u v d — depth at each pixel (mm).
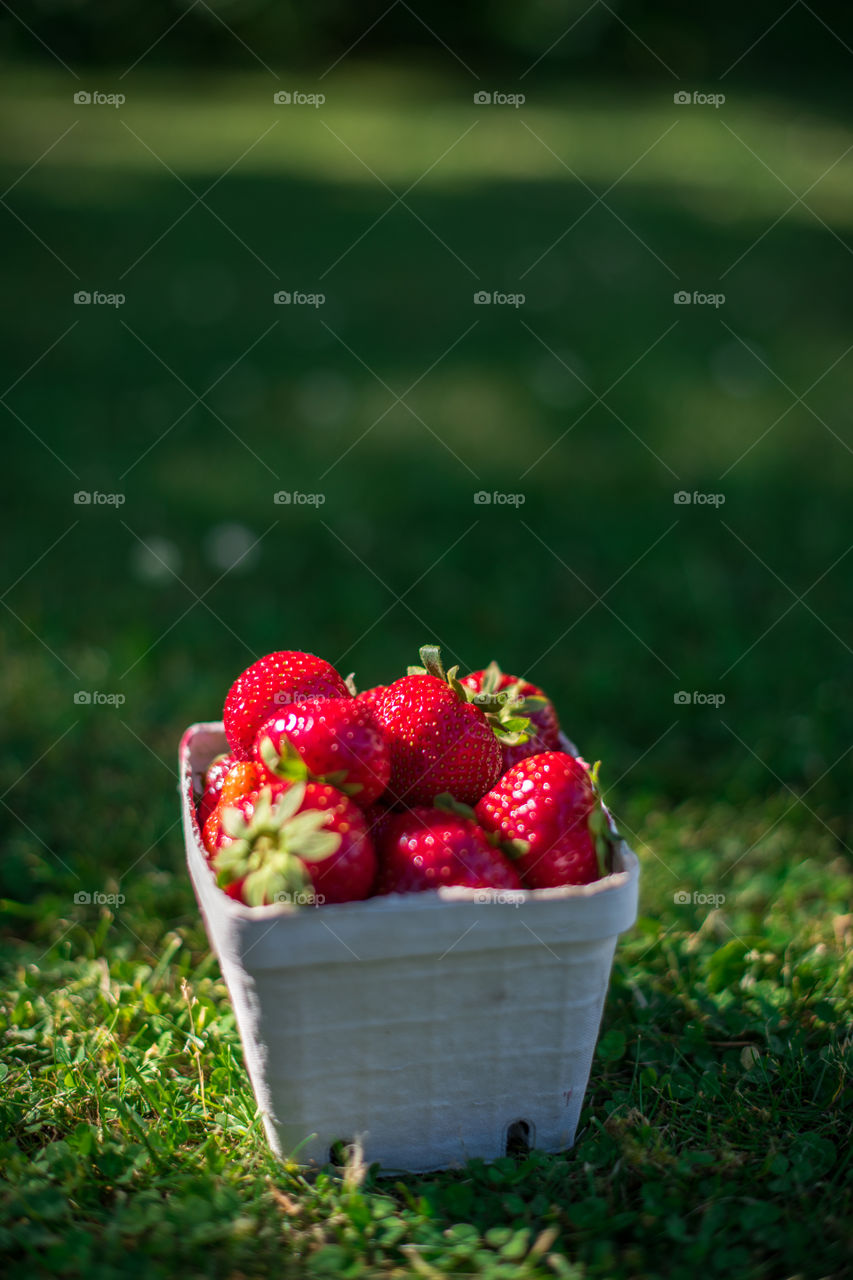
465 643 2561
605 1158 1316
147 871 1905
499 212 6281
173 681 2406
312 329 4488
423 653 1395
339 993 1212
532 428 3725
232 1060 1453
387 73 10273
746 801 2102
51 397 3764
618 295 4996
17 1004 1568
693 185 6949
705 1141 1350
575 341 4449
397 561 2938
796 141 7984
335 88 9648
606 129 8445
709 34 10492
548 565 2932
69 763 2164
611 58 10625
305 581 2830
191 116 8359
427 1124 1308
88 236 5469
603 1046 1487
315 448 3541
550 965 1239
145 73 9734
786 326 4656
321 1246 1204
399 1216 1236
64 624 2596
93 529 3014
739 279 5219
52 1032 1523
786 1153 1339
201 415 3721
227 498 3211
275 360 4168
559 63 10602
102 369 4016
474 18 10734
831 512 3221
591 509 3221
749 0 10445
